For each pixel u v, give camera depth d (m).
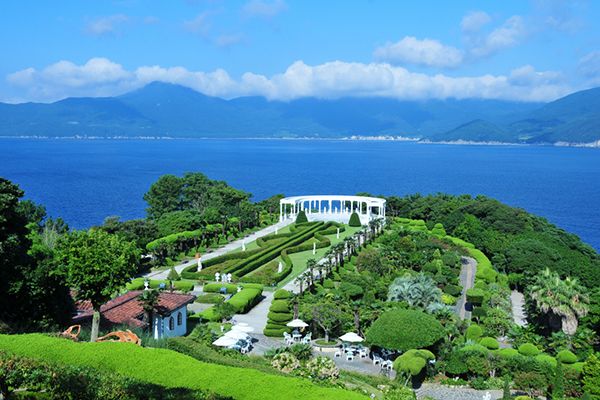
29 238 57.69
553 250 120.50
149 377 36.28
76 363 37.12
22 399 30.58
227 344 61.44
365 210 185.62
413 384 61.56
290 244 125.12
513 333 78.62
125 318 63.03
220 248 130.12
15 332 50.25
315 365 53.69
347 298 81.31
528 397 55.19
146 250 114.44
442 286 102.88
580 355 70.12
